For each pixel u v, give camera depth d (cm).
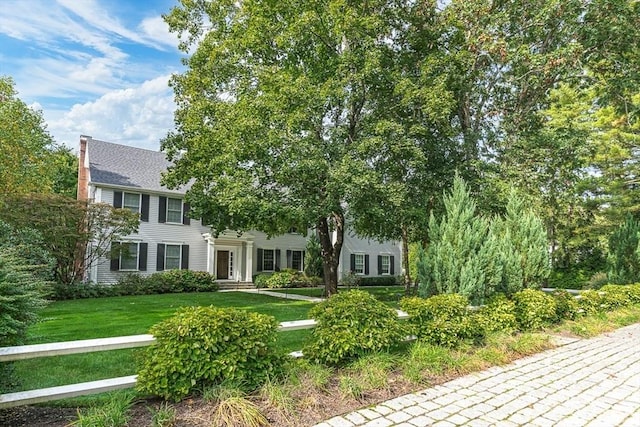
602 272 1739
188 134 1401
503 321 680
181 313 382
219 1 1445
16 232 1216
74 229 1451
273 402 350
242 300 1418
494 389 439
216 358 355
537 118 1410
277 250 2364
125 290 1630
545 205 1549
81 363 517
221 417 313
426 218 1220
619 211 1830
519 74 1284
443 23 1236
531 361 566
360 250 2712
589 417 366
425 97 1102
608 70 1288
